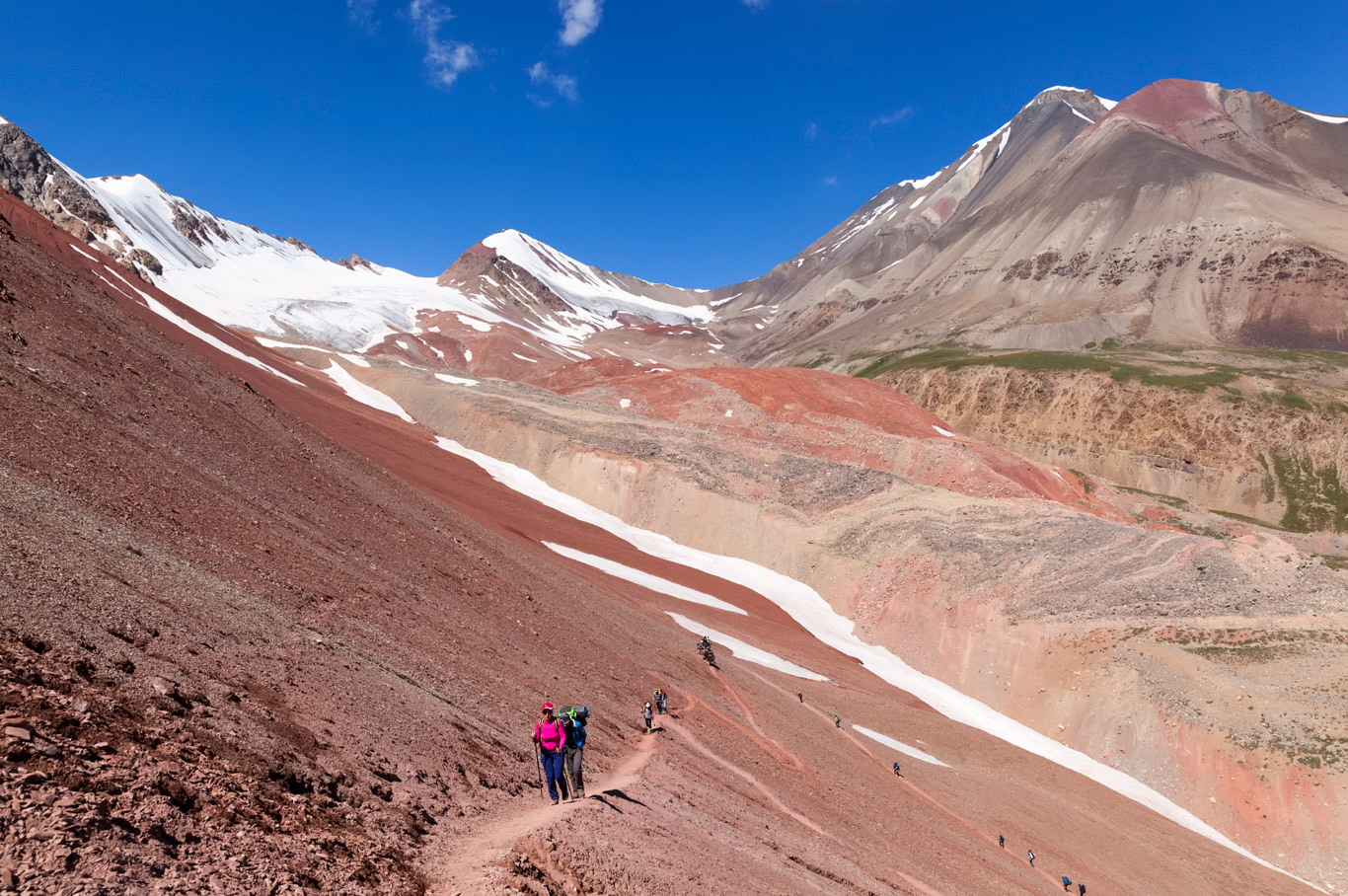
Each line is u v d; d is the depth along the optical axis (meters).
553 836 9.33
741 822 15.07
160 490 16.17
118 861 5.25
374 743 9.91
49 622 8.13
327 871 6.57
